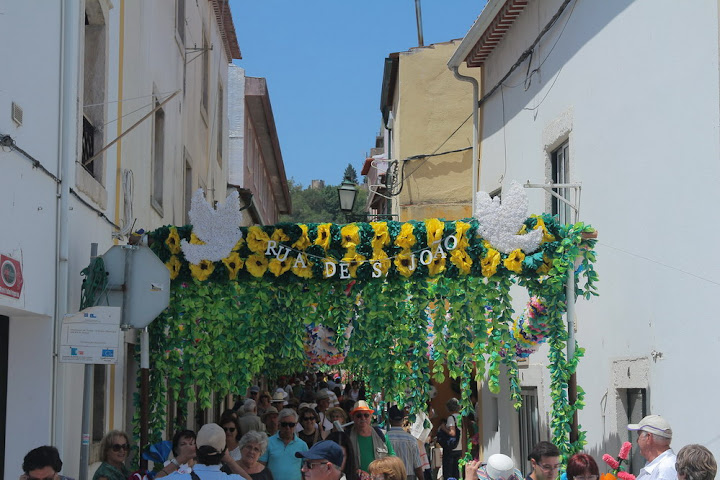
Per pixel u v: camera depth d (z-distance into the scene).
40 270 7.72
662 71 8.70
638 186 9.20
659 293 8.66
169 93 14.84
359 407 9.74
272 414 12.52
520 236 9.30
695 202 7.93
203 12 20.09
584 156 10.83
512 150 14.27
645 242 8.99
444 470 15.38
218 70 23.14
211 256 9.45
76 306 8.73
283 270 9.48
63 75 8.40
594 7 10.58
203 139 20.05
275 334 9.60
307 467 6.25
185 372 9.64
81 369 9.09
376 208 36.38
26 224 7.34
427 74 20.45
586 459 6.95
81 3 8.95
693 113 8.00
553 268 9.37
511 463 7.01
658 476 7.04
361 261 9.46
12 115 6.98
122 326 8.48
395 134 22.75
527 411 13.84
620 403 9.71
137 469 9.39
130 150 11.42
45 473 6.26
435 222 9.46
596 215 10.40
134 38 11.66
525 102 13.53
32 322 7.99
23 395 7.92
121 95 10.85
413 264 9.43
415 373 9.55
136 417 9.52
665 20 8.63
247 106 31.50
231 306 9.57
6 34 6.86
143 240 9.43
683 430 8.09
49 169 7.98
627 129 9.53
